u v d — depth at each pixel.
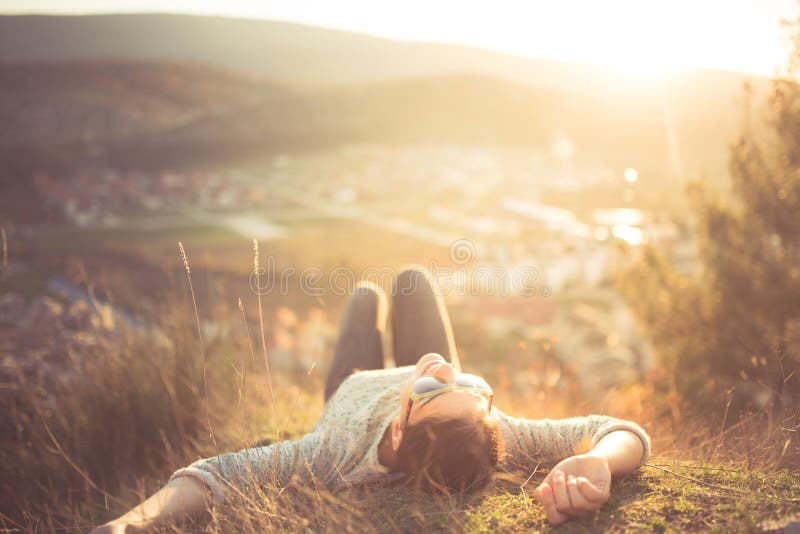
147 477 2.49
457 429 1.50
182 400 2.81
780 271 6.32
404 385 1.87
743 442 1.94
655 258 7.39
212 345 3.05
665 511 1.37
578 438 1.71
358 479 1.72
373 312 2.70
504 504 1.48
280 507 1.54
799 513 1.29
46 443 2.58
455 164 177.75
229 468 1.60
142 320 3.26
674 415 2.83
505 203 125.44
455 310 38.25
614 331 17.41
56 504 2.25
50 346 3.18
